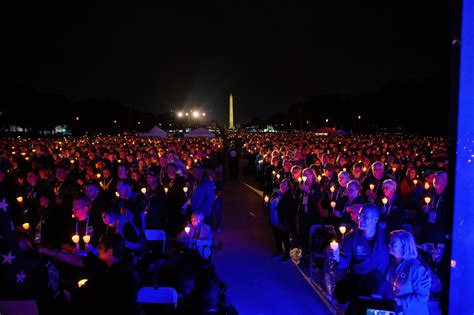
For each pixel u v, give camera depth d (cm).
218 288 372
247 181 2159
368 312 415
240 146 3288
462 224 283
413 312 392
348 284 490
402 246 401
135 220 605
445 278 295
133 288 349
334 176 1004
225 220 1232
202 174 945
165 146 2256
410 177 1016
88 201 618
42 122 6881
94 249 584
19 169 1162
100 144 2703
